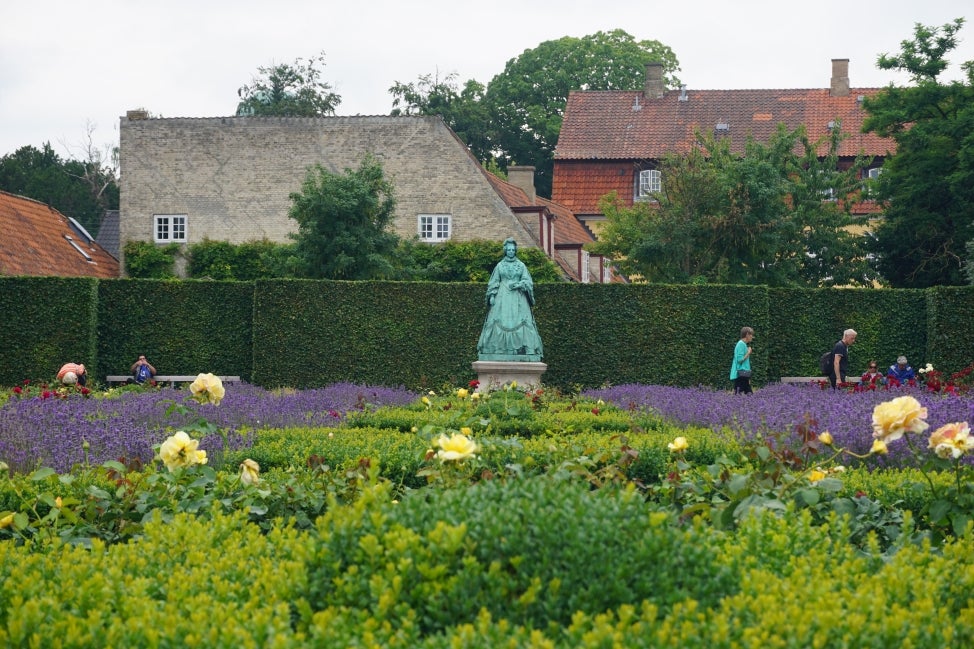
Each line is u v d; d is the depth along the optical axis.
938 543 7.95
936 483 9.33
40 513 9.22
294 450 13.47
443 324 31.09
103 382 31.33
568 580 5.44
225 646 4.95
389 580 5.42
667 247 40.47
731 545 6.47
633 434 14.21
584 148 60.91
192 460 8.95
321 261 39.53
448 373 31.06
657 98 63.09
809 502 7.74
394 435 15.52
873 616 5.19
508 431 17.86
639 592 5.45
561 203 59.84
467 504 6.02
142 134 45.28
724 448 13.18
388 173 44.66
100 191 78.50
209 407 18.00
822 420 14.84
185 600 5.70
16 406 17.53
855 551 7.05
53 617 5.48
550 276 42.97
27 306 30.53
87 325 30.62
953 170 43.09
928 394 20.27
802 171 45.44
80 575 6.05
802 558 6.07
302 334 31.08
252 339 31.45
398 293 31.16
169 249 44.78
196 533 6.92
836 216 45.28
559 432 17.39
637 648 4.79
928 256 45.19
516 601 5.35
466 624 5.06
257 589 5.82
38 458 12.80
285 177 44.97
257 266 44.16
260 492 8.80
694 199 40.69
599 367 31.20
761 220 40.78
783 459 8.54
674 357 31.16
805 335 31.84
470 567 5.43
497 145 73.56
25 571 6.29
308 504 8.99
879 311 31.86
